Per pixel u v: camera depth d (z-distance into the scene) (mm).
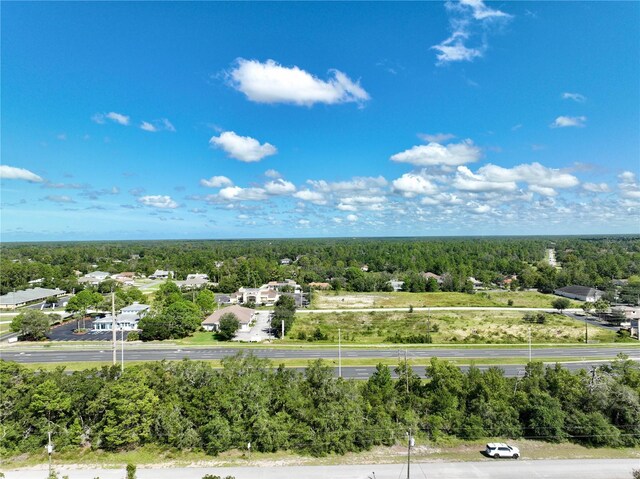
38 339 72562
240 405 34438
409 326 81938
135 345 66938
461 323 84375
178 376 37906
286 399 35938
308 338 71750
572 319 88500
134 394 33375
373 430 34812
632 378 40250
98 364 55562
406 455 33656
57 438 33281
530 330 76688
